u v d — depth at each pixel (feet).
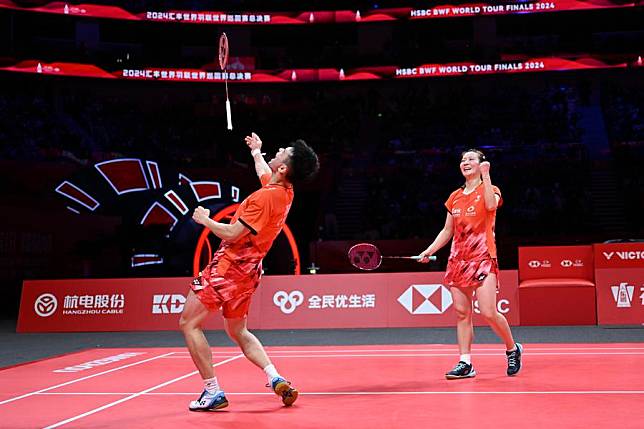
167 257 55.67
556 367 19.35
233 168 66.33
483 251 17.54
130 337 31.83
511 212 64.75
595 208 66.54
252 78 78.64
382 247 56.75
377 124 81.15
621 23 81.25
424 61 78.33
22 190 58.70
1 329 37.24
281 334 31.48
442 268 55.83
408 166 71.92
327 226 65.10
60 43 81.10
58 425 12.85
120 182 60.80
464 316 17.88
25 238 54.60
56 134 69.41
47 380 19.06
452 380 17.39
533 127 77.20
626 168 69.15
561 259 33.32
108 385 17.87
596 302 32.37
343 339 28.96
